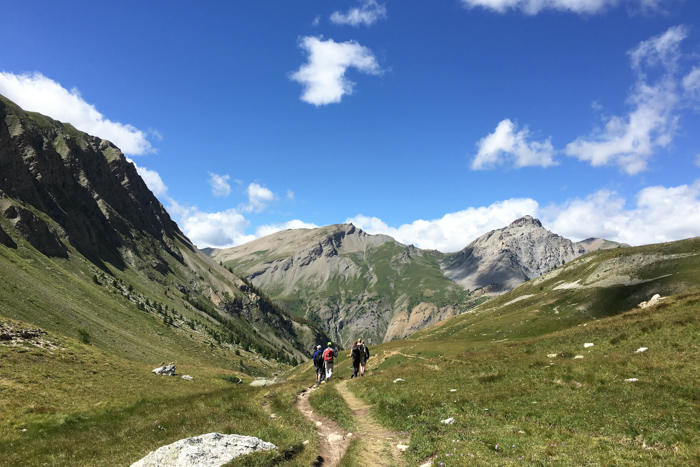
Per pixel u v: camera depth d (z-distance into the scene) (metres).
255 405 21.64
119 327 140.50
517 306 159.88
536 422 16.09
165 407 26.22
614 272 137.50
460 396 22.05
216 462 11.42
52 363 51.38
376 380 32.81
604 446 12.59
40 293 110.00
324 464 13.46
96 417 30.64
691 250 127.50
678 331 26.64
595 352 28.86
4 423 28.12
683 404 15.35
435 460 12.39
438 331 174.12
